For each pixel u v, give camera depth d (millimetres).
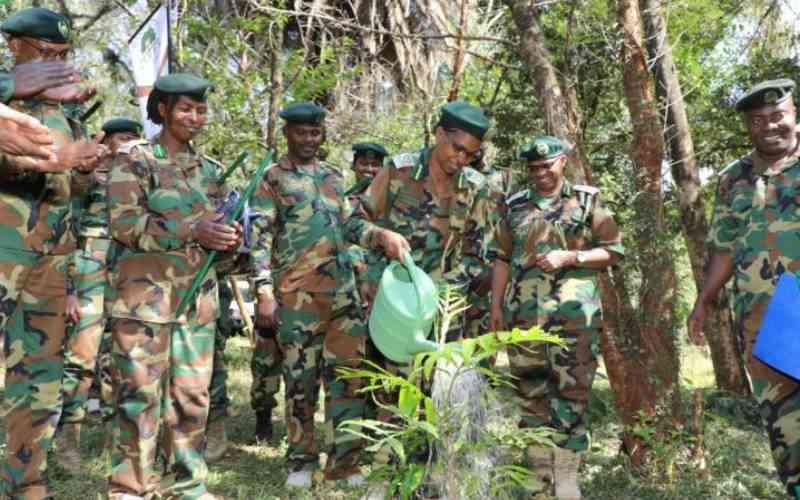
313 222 4746
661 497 4461
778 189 3863
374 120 9539
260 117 8227
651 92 5059
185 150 4055
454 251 4043
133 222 3811
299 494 4484
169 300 3902
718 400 6746
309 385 4723
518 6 5246
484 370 2611
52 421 3592
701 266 6965
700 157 10195
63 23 3500
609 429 5930
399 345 2822
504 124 8992
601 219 4543
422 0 10305
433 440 2670
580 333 4496
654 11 5895
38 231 3434
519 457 4664
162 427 4109
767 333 3484
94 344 4945
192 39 8328
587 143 7008
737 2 8664
